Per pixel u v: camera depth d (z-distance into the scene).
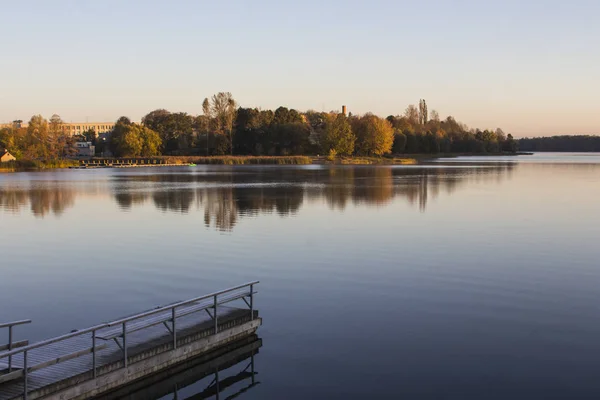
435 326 16.28
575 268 23.23
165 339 13.59
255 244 28.47
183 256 25.77
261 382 12.82
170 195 54.12
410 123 192.00
